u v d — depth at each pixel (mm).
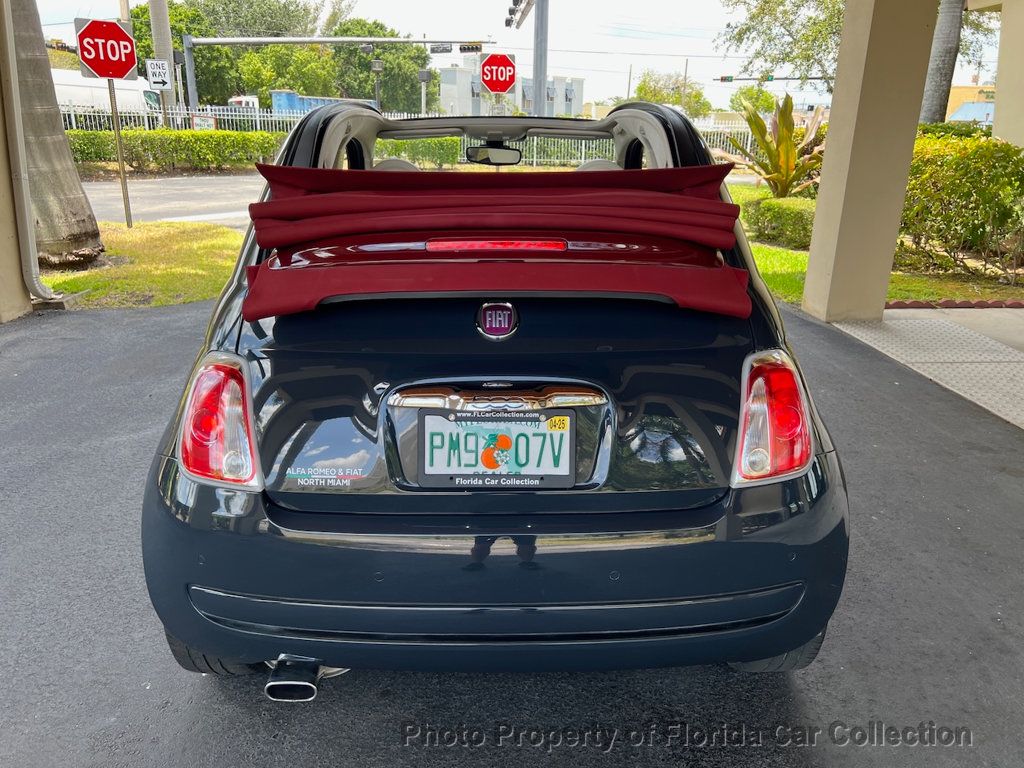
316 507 1734
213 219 13797
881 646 2551
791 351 1908
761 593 1762
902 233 9273
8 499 3494
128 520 3330
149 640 2559
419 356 1702
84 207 8602
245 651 1818
